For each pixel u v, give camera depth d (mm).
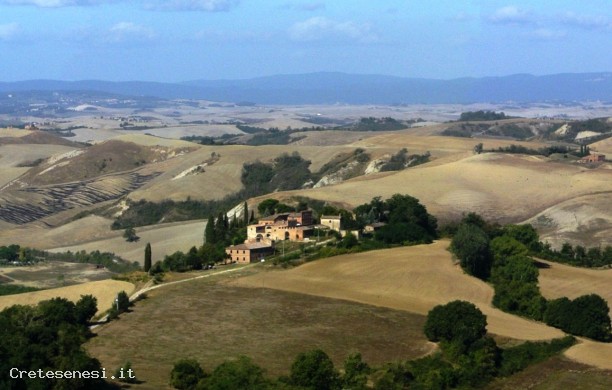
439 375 165500
